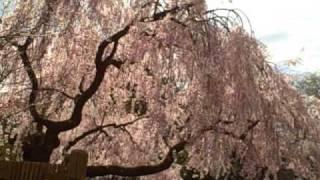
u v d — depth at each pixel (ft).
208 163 41.73
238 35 40.65
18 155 37.22
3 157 32.17
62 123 37.09
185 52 39.29
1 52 34.53
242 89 39.91
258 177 44.55
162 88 40.55
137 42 38.73
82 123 43.57
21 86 37.37
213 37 39.32
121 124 41.98
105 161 44.68
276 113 44.24
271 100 43.91
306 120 48.88
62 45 39.01
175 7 39.14
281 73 47.39
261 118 41.63
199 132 39.88
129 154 44.19
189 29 38.88
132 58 38.91
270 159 42.80
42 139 36.94
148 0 39.32
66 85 40.22
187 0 39.19
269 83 44.52
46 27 36.78
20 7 36.19
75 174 22.81
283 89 46.47
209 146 40.50
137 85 40.55
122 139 44.01
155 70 40.06
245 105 39.96
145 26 38.60
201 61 39.19
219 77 39.32
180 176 50.16
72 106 41.22
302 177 52.90
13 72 35.17
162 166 39.63
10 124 37.17
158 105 40.78
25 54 35.76
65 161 23.12
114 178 50.83
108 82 41.88
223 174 43.96
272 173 43.75
